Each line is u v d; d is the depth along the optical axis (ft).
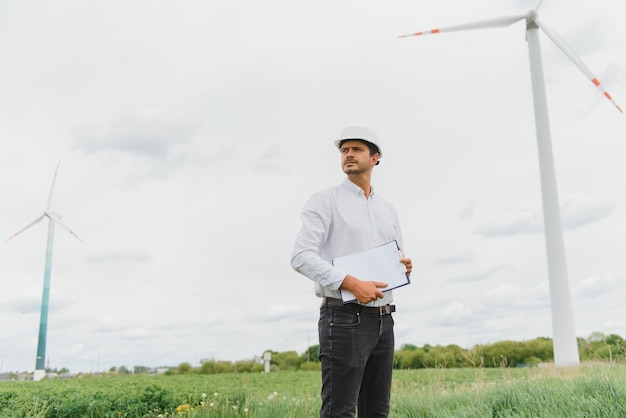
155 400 23.45
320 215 10.19
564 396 16.96
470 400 19.25
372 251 9.94
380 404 10.33
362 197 10.78
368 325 9.59
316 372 49.70
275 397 22.70
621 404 15.16
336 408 9.36
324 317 9.74
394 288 9.62
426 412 18.80
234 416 20.02
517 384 20.63
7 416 20.51
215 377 42.78
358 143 10.65
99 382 35.42
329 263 10.01
